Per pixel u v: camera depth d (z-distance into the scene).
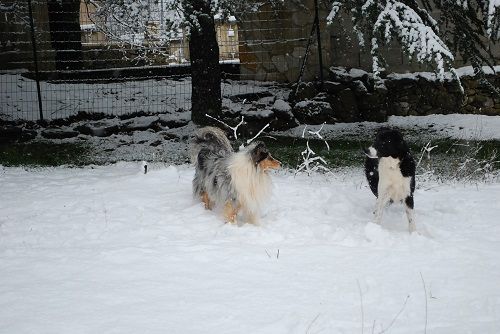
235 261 5.93
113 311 4.84
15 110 14.42
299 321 4.65
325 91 14.91
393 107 15.05
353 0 11.54
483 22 11.18
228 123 13.60
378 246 6.39
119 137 13.54
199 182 7.86
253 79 16.22
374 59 11.02
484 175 9.79
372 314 4.82
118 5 13.11
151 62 17.03
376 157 6.95
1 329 4.54
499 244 6.45
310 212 7.63
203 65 13.17
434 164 10.79
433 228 6.93
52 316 4.75
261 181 7.04
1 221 7.38
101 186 9.11
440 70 10.39
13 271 5.71
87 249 6.32
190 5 11.30
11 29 16.06
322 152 12.08
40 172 10.53
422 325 4.65
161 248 6.32
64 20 16.34
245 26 15.97
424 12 11.46
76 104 14.88
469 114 14.84
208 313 4.81
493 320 4.75
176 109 14.89
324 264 5.86
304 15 15.68
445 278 5.53
